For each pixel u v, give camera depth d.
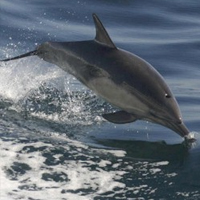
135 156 24.27
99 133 26.45
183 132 24.16
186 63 37.81
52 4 44.78
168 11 45.81
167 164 23.62
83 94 30.83
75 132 26.39
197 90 33.16
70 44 27.73
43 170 22.52
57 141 25.14
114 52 26.17
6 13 42.72
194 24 44.22
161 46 40.03
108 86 25.72
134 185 22.00
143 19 44.31
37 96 30.12
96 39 26.94
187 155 24.36
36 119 27.47
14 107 28.58
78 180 22.06
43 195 20.84
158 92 24.67
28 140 24.89
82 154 24.09
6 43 38.78
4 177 21.75
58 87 31.45
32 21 42.12
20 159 23.16
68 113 28.50
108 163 23.52
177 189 21.86
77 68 27.11
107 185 21.89
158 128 27.33
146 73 25.25
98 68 26.08
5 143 24.38
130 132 26.75
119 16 44.34
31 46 38.78
